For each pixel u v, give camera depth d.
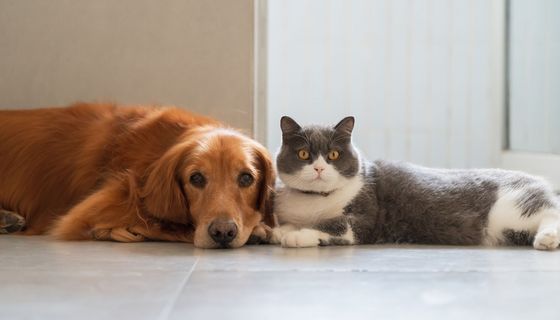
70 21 1.82
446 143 2.54
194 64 1.83
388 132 2.53
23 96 1.82
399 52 2.50
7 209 1.59
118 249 1.35
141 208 1.46
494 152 2.45
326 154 1.40
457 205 1.41
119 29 1.82
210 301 0.99
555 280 1.10
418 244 1.43
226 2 1.82
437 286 1.07
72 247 1.37
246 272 1.15
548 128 2.12
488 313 0.94
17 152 1.60
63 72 1.82
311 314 0.94
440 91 2.53
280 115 2.50
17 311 0.95
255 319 0.92
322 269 1.17
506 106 2.43
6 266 1.19
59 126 1.61
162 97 1.83
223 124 1.66
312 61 2.49
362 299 1.00
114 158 1.52
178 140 1.49
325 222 1.39
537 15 2.20
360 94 2.51
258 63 1.91
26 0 1.81
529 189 1.40
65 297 1.01
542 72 2.17
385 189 1.44
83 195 1.54
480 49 2.51
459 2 2.50
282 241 1.36
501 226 1.39
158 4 1.82
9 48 1.82
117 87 1.83
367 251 1.32
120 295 1.02
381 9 2.49
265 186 1.46
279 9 2.47
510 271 1.16
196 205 1.40
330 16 2.48
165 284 1.08
